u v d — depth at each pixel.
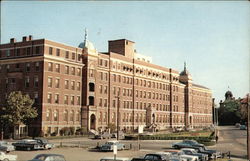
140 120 120.62
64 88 90.50
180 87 151.25
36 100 84.94
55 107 87.25
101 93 102.50
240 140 84.69
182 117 152.00
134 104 117.50
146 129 116.12
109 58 106.81
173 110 143.00
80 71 96.06
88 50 97.19
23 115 77.31
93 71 98.62
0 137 80.12
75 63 93.75
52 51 87.88
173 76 144.38
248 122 43.25
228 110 183.12
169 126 139.88
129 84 116.25
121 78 112.12
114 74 108.75
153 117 126.44
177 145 56.03
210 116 186.75
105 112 103.81
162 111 135.00
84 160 39.94
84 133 91.06
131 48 124.69
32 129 84.00
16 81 88.06
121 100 111.12
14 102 76.31
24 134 83.44
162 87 136.50
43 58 84.94
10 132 82.12
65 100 90.62
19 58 88.44
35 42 87.25
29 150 50.00
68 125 91.00
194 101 166.88
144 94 124.00
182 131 119.94
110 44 123.94
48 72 86.06
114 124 101.94
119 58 111.81
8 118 75.19
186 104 156.00
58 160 27.39
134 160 31.59
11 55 90.94
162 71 137.12
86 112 94.75
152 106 128.25
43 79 84.50
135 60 119.81
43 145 51.56
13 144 50.91
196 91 170.25
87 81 96.06
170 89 142.62
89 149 54.03
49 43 87.19
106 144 52.25
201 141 71.31
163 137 80.62
